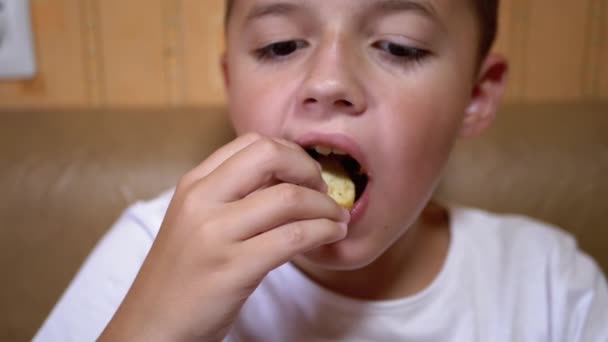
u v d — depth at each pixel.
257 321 0.40
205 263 0.30
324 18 0.34
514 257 0.45
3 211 0.46
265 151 0.30
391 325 0.41
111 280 0.40
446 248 0.45
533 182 0.49
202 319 0.30
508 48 0.53
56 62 0.51
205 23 0.52
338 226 0.31
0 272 0.46
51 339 0.39
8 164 0.46
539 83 0.54
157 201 0.44
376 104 0.34
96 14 0.51
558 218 0.49
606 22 0.53
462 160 0.50
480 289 0.43
